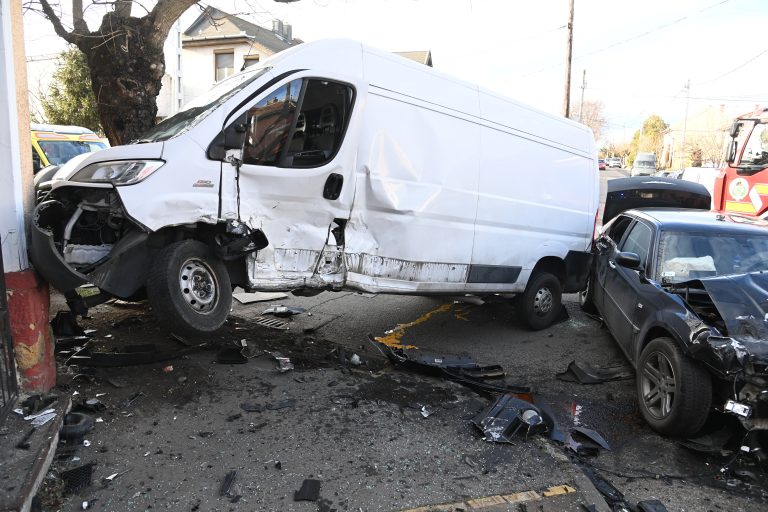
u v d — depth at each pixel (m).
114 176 3.86
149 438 3.60
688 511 3.32
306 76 4.57
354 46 4.98
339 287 5.02
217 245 4.21
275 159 4.45
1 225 3.56
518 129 6.47
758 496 3.50
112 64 6.98
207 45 31.62
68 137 11.51
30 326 3.68
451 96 5.75
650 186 10.02
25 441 3.21
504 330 6.99
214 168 4.12
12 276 3.60
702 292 4.42
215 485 3.20
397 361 5.30
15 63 3.65
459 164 5.76
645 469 3.79
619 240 6.62
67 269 3.60
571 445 4.03
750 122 11.15
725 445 4.02
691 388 3.90
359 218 5.06
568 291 7.32
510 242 6.42
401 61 5.34
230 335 5.60
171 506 3.00
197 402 4.10
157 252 4.09
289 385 4.54
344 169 4.82
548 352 6.21
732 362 3.68
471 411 4.38
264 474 3.33
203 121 4.15
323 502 3.11
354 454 3.62
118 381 4.26
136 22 7.04
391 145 5.17
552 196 6.92
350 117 4.82
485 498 3.23
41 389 3.77
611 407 4.77
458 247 5.87
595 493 3.36
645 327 4.63
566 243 7.18
